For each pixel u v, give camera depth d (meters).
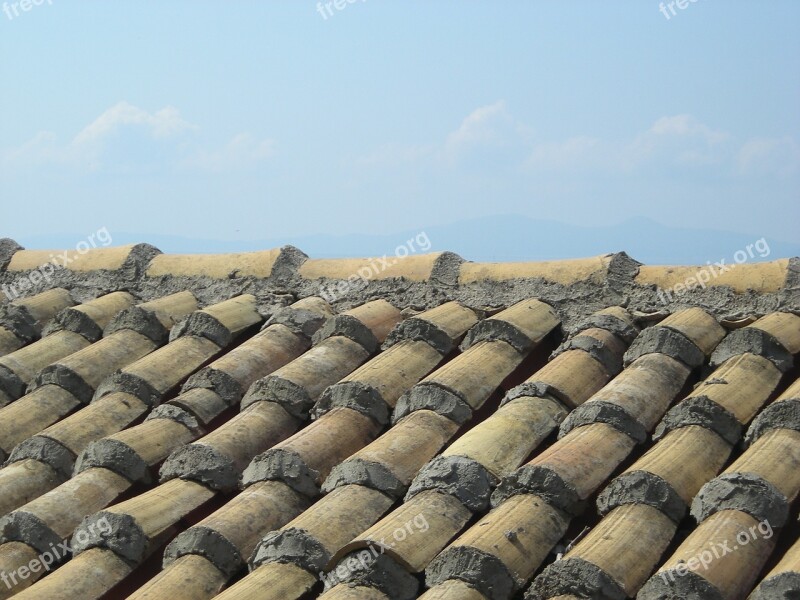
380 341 6.51
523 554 4.50
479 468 4.93
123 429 6.17
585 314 6.31
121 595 5.01
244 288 7.45
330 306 7.07
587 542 4.46
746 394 5.20
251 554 4.88
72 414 6.55
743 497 4.48
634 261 6.48
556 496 4.71
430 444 5.33
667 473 4.70
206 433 6.04
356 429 5.61
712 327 5.83
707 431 5.02
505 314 6.23
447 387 5.58
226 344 6.84
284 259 7.47
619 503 4.68
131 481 5.64
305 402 5.96
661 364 5.57
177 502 5.29
